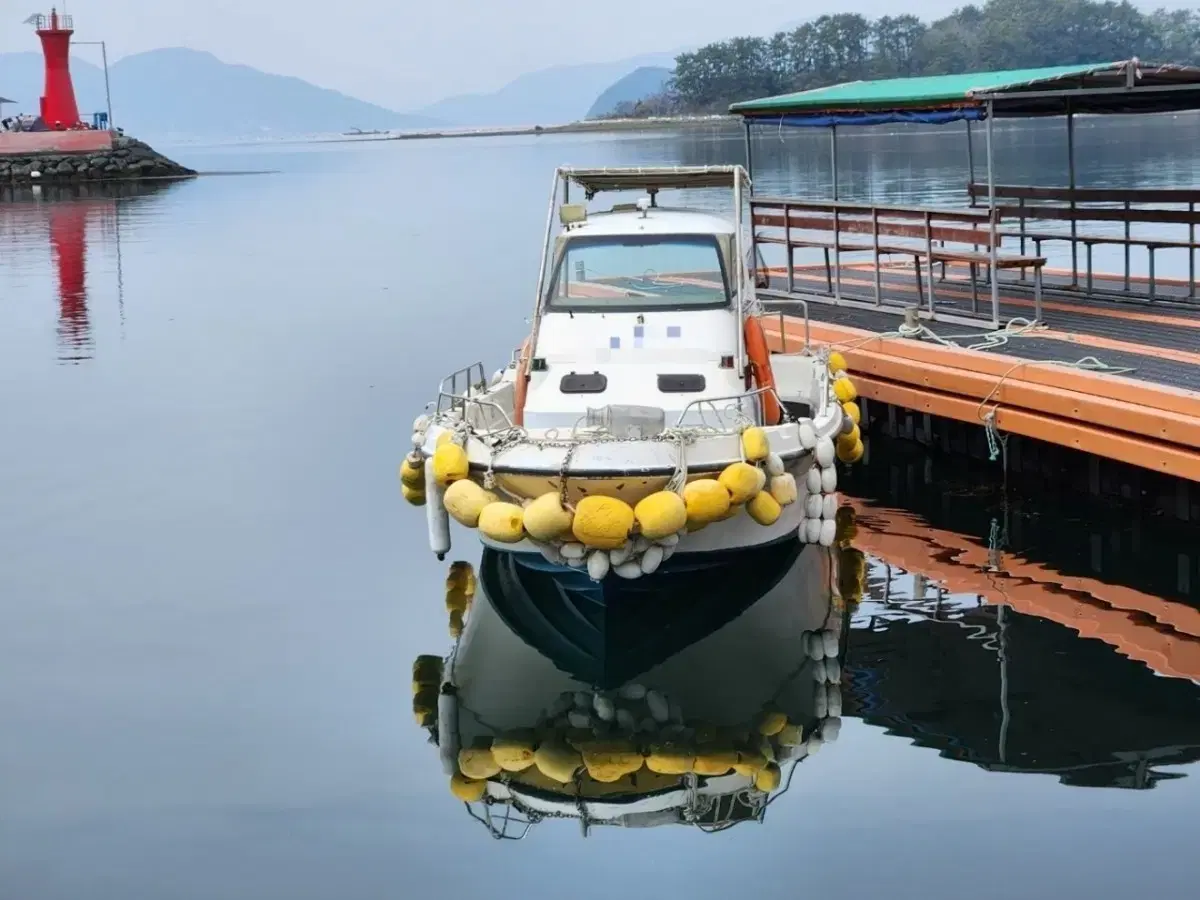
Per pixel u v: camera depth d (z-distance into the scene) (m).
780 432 8.88
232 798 6.59
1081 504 10.99
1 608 9.05
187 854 6.09
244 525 10.81
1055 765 6.71
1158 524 10.36
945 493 11.54
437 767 6.93
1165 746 6.86
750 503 8.40
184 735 7.25
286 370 16.86
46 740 7.18
